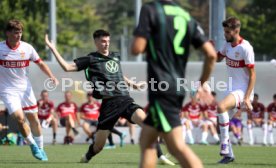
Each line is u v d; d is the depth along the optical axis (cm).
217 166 3538
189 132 6303
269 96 6775
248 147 5712
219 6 6400
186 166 2088
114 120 3509
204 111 6312
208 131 6319
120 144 5838
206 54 2105
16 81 3562
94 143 3600
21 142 5881
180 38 2103
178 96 2100
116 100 3494
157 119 2084
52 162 3712
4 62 3512
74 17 13175
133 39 2086
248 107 3609
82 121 6378
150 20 2084
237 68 3662
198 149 5325
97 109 6234
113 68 3528
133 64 6769
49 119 6178
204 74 2127
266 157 4403
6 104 3556
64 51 13638
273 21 14150
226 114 3659
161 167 3384
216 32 6412
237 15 14575
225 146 3691
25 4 10125
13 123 5956
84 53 13450
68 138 6203
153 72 2092
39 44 11150
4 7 10338
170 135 2091
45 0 10031
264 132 6250
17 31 3456
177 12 2117
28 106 3628
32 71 6656
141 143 2136
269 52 14000
